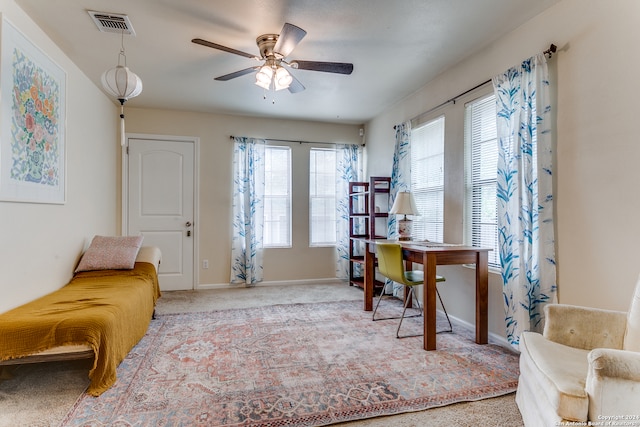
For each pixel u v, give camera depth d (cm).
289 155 514
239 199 483
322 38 273
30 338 185
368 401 188
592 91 206
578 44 214
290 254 511
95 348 192
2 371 211
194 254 473
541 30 239
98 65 319
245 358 243
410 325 320
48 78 265
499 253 262
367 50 295
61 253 288
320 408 181
